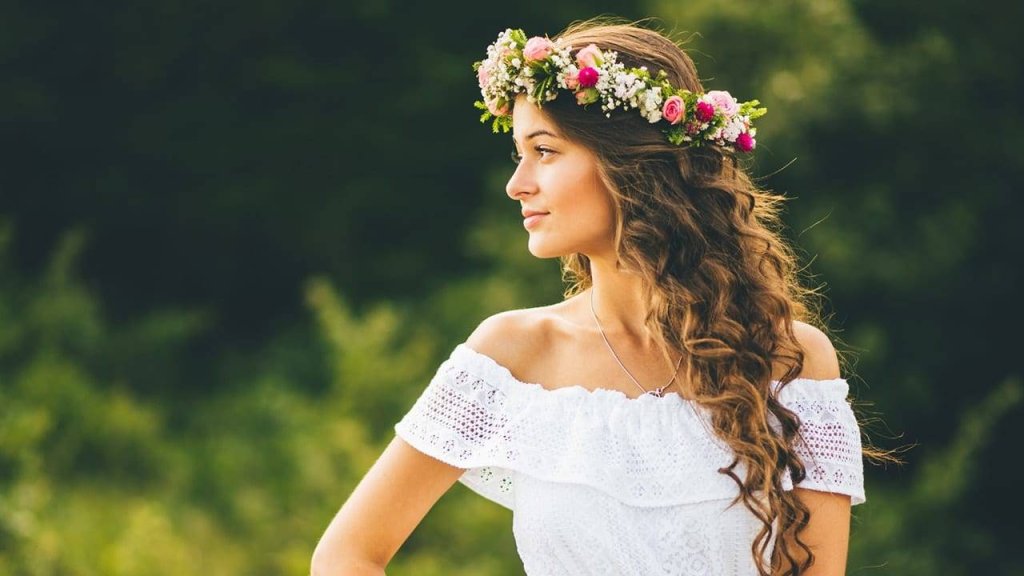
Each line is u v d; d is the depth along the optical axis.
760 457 2.56
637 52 2.70
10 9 11.53
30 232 12.18
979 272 10.02
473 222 11.58
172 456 9.45
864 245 9.45
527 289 9.77
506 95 2.73
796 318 2.90
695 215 2.65
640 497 2.59
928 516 9.27
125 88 11.94
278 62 11.66
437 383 2.74
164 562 7.94
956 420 10.15
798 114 9.32
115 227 12.27
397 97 11.66
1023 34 10.20
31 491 8.18
